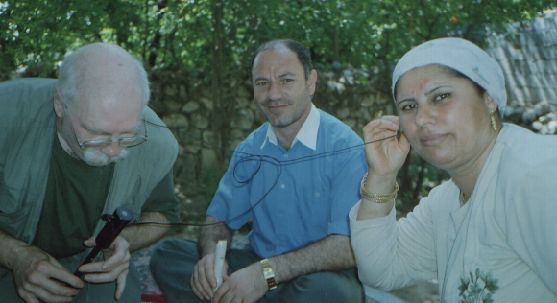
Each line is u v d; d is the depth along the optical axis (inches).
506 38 263.4
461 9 234.5
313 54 276.5
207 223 114.3
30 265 84.2
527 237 61.3
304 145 106.5
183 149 261.3
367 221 77.4
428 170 269.7
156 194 99.2
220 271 101.6
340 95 270.1
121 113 77.0
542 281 63.8
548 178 59.3
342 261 100.2
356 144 105.7
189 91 260.8
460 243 68.2
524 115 327.0
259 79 106.0
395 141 75.4
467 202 69.4
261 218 110.5
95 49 79.4
